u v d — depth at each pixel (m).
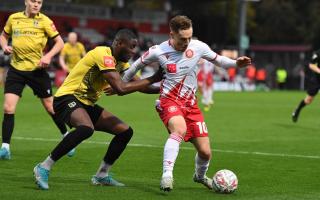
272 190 20.61
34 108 54.19
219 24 132.50
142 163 25.84
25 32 26.05
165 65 19.56
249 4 162.25
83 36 119.62
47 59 25.77
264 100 78.56
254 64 142.75
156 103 20.08
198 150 19.88
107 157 20.55
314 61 43.78
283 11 162.62
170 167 18.97
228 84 113.19
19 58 26.19
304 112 58.56
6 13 107.44
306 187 21.30
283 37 165.00
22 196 18.66
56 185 20.47
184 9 146.50
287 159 27.91
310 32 159.25
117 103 65.19
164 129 39.62
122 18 124.44
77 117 19.62
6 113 25.97
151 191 19.86
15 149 29.14
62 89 20.16
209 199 18.84
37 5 26.09
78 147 30.11
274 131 40.44
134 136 35.59
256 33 165.12
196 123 19.75
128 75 20.11
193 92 19.86
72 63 48.69
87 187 20.28
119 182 21.27
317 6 161.50
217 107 63.16
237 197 19.28
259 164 26.31
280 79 121.75
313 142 34.69
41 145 30.78
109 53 19.70
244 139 35.62
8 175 22.22
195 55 19.64
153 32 129.00
